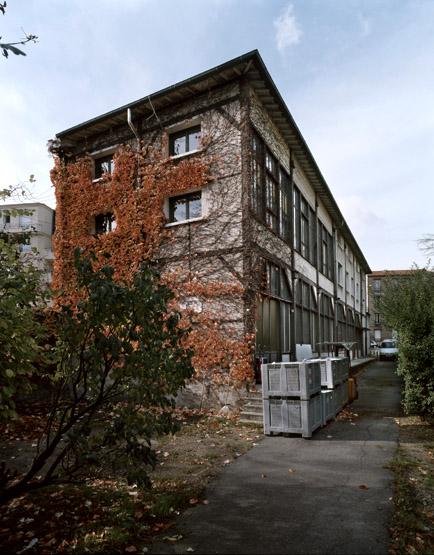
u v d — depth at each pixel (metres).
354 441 7.38
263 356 11.79
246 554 3.54
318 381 8.59
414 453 6.54
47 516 4.41
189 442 7.49
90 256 4.16
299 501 4.65
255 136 12.13
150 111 13.14
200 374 10.90
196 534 3.92
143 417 4.03
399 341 9.33
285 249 14.48
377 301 10.63
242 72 11.34
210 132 11.90
